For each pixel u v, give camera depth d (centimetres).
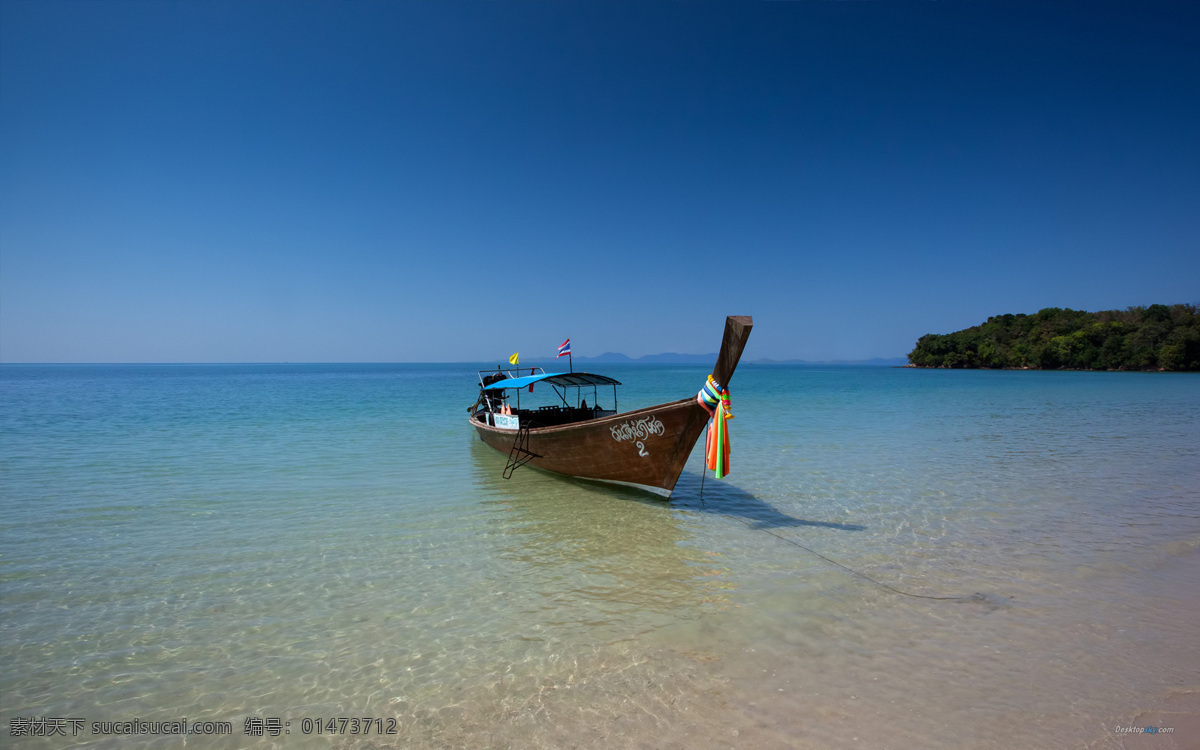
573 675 496
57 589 689
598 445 1175
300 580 721
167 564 774
